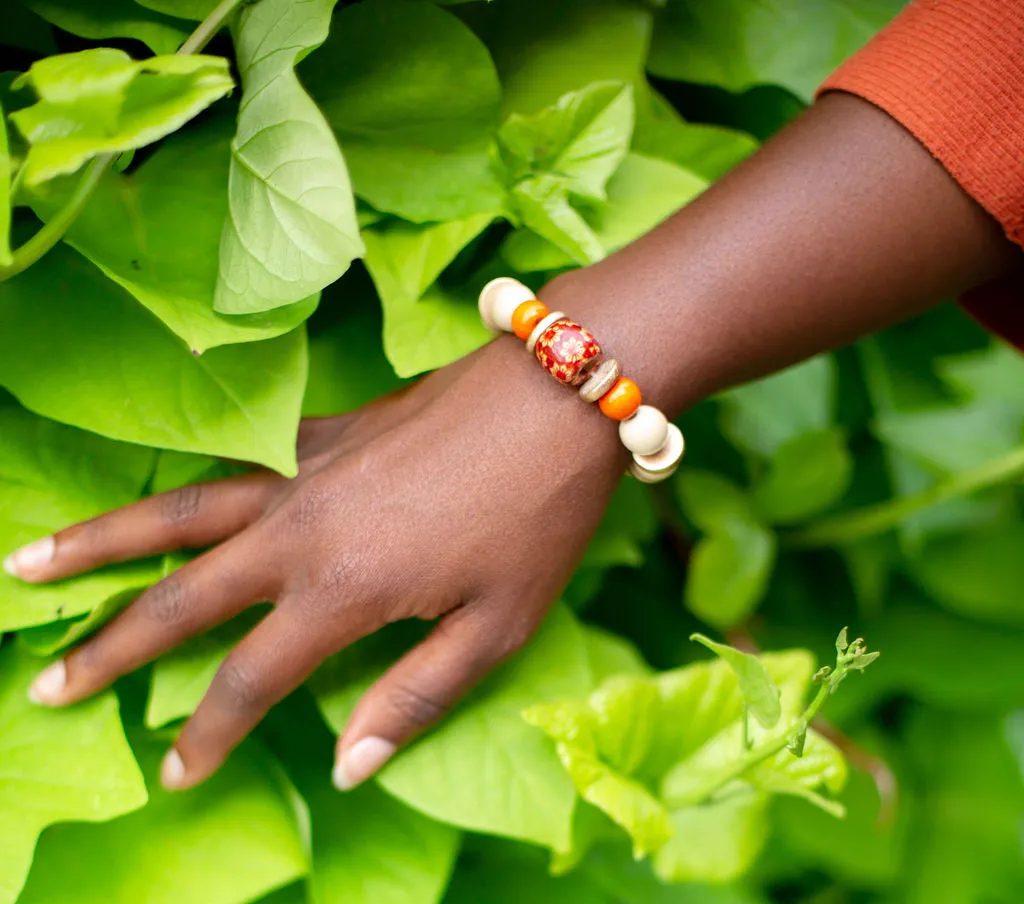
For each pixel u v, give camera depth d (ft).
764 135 1.91
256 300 1.43
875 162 1.48
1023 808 2.18
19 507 1.52
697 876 1.67
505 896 1.82
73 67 1.31
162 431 1.47
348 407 1.65
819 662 2.13
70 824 1.54
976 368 2.09
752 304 1.49
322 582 1.45
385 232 1.62
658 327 1.48
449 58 1.60
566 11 1.72
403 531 1.45
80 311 1.52
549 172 1.61
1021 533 2.12
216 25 1.43
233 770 1.59
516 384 1.49
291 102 1.40
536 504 1.47
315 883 1.60
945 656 2.13
